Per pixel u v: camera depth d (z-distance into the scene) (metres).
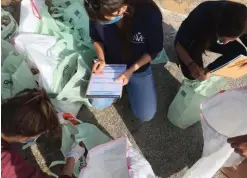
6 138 1.65
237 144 1.65
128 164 1.72
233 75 2.14
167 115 2.38
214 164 1.88
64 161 2.12
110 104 2.28
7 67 2.15
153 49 2.07
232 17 1.86
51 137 2.23
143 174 1.71
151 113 2.27
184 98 2.15
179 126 2.34
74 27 2.38
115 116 2.38
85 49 2.36
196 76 2.15
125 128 2.34
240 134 1.92
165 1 2.89
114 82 2.03
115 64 2.11
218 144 1.80
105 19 1.74
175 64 2.62
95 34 2.10
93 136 2.16
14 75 2.05
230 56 2.23
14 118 1.61
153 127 2.35
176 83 2.54
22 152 2.19
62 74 2.16
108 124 2.35
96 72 2.06
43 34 2.30
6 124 1.61
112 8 1.64
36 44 2.18
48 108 1.71
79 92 2.18
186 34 2.20
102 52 2.14
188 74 2.33
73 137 2.09
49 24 2.33
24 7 2.32
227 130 1.95
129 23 1.88
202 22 2.09
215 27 2.01
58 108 2.20
